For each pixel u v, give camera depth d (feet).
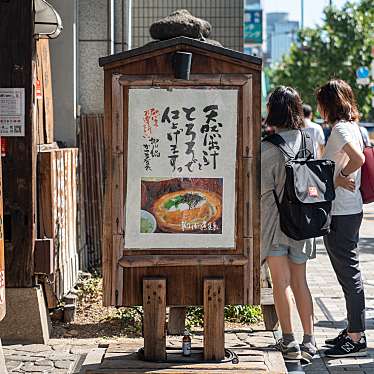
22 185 19.97
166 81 16.98
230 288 17.54
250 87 17.11
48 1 26.12
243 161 17.24
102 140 28.35
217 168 17.19
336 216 19.89
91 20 28.60
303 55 133.69
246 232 17.35
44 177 21.02
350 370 19.20
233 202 17.26
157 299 17.35
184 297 17.52
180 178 17.16
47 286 21.07
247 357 18.20
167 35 18.01
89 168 28.07
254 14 109.19
